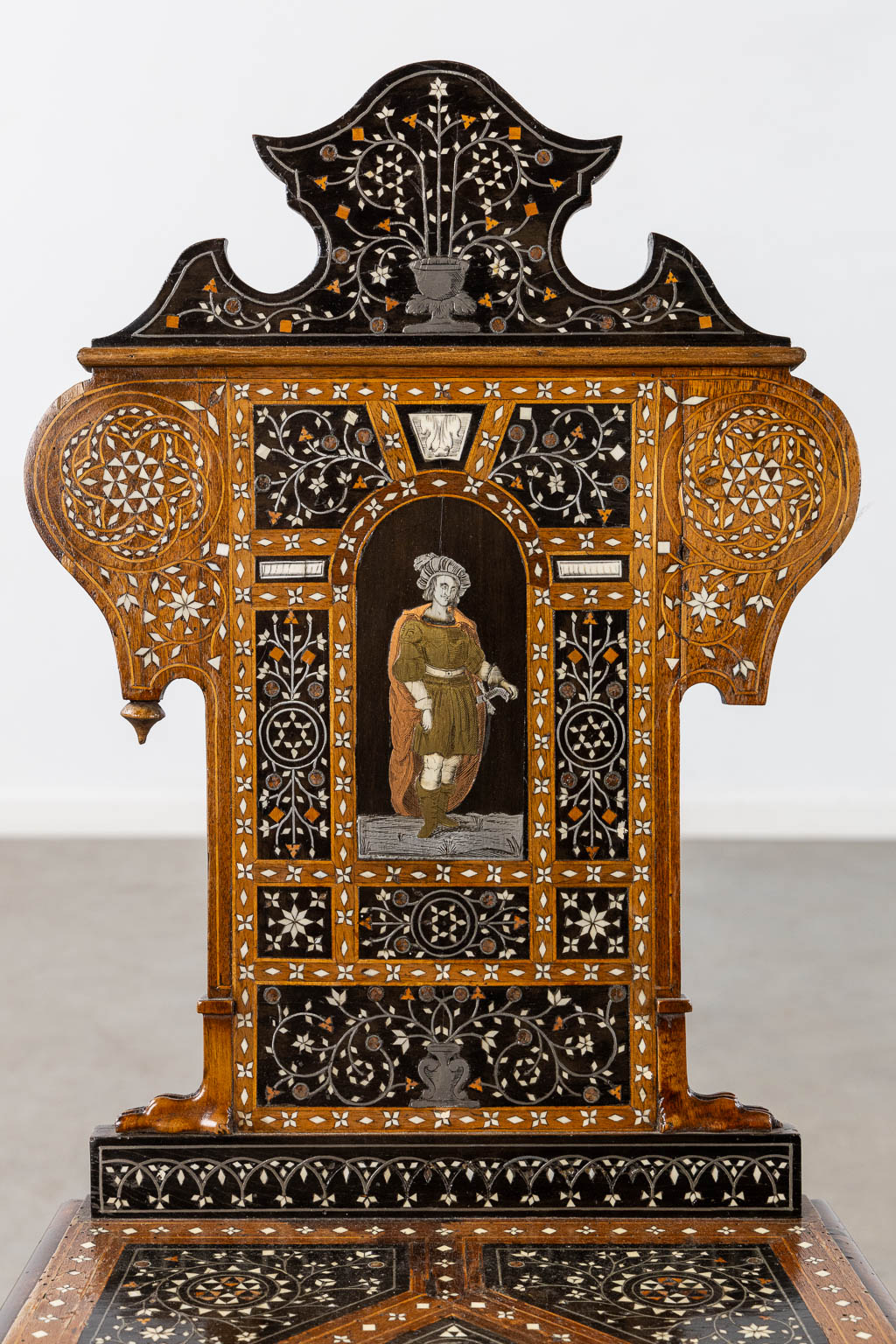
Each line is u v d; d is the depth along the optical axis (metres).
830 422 2.10
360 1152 2.16
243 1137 2.16
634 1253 2.06
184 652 2.13
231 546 2.11
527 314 2.07
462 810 2.14
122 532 2.11
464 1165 2.16
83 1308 1.89
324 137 2.05
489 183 2.06
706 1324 1.86
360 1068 2.17
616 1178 2.17
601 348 2.06
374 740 2.13
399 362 2.07
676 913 2.15
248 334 2.07
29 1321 1.86
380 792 2.14
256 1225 2.14
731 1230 2.13
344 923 2.15
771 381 2.09
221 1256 2.04
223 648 2.12
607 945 2.15
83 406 2.08
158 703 2.15
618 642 2.13
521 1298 1.93
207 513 2.11
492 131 2.05
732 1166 2.16
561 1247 2.07
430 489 2.11
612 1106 2.17
